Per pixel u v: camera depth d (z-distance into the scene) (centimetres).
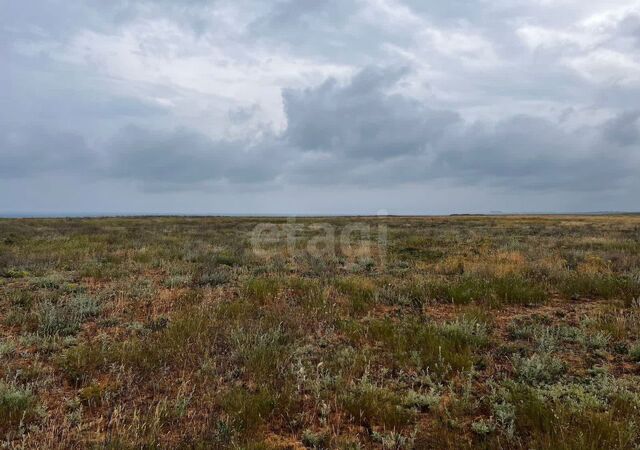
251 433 386
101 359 536
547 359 537
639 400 426
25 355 566
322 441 380
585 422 384
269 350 561
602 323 691
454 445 367
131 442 359
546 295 897
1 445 354
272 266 1307
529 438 375
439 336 618
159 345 584
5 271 1162
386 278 1097
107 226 3344
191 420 405
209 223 4184
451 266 1265
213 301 840
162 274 1178
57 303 813
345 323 701
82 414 421
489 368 532
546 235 2605
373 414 423
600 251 1598
